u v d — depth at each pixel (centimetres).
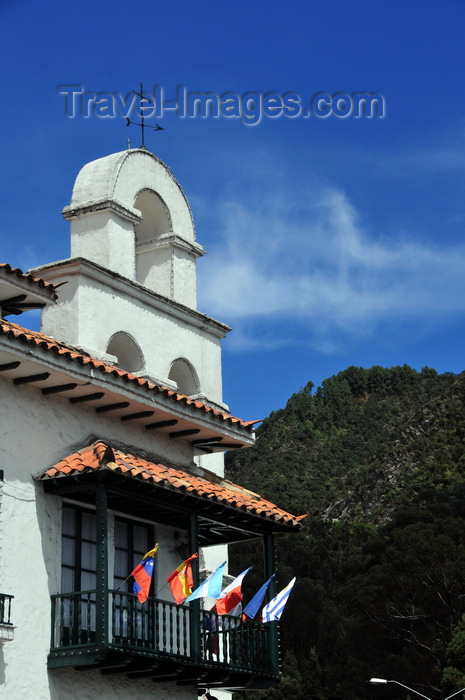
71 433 1795
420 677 6388
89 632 1636
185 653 1759
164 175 2653
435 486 13138
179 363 2600
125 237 2464
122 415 1905
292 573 7694
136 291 2445
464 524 7300
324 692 6450
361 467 15075
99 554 1642
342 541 8975
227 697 2409
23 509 1664
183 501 1836
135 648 1639
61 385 1738
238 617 1955
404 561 6769
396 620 6600
